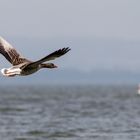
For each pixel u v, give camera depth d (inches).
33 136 1768.0
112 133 1830.7
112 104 3720.5
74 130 1929.1
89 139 1675.7
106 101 4227.4
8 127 2025.1
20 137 1738.4
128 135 1777.8
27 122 2242.9
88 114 2711.6
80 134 1808.6
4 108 3184.1
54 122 2251.5
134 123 2188.7
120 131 1891.0
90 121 2289.6
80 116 2581.2
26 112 2856.8
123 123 2191.2
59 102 4072.3
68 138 1706.4
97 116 2573.8
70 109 3154.5
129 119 2389.3
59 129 1968.5
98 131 1892.2
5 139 1686.8
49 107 3363.7
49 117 2524.6
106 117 2506.2
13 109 3097.9
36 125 2112.5
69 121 2299.5
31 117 2508.6
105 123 2193.7
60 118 2466.8
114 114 2701.8
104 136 1748.3
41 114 2719.0
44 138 1717.5
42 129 1966.0
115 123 2190.0
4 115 2613.2
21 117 2497.5
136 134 1806.1
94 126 2069.4
